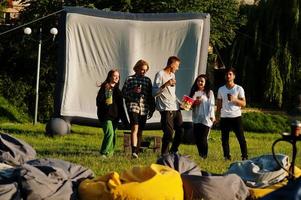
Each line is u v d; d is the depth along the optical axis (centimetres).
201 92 1584
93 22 2225
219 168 1390
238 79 4394
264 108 4334
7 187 878
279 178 1010
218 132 2873
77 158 1501
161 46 2225
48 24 3828
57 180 912
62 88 2223
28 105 3628
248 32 4372
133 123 1522
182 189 925
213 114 1587
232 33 4138
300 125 830
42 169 927
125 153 1648
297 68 4297
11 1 4200
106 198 892
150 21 2220
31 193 886
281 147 2189
